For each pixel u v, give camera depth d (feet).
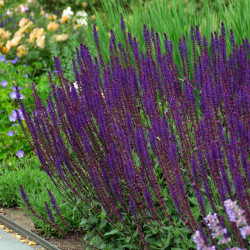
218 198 11.58
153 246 11.73
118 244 13.32
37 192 17.47
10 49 31.45
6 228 16.97
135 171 11.44
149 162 11.51
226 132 12.59
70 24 34.24
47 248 15.06
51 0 43.27
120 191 12.17
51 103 14.20
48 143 14.07
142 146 11.42
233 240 10.48
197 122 13.09
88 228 14.32
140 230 11.34
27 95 24.26
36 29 30.66
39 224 15.67
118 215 12.24
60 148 13.35
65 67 29.19
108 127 12.91
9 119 22.71
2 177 18.54
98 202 13.28
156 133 11.89
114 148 12.03
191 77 18.37
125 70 14.67
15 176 18.56
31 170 19.15
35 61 30.86
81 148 13.69
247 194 9.66
